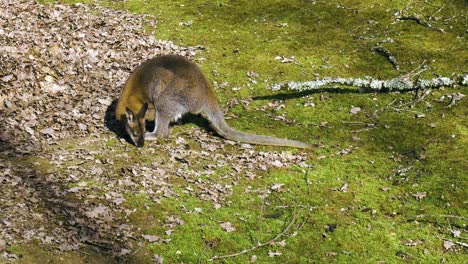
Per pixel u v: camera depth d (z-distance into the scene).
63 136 9.22
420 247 7.33
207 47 12.68
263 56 12.30
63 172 8.27
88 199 7.73
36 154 8.66
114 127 9.62
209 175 8.60
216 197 8.12
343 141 9.59
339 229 7.59
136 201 7.82
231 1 14.79
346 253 7.20
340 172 8.79
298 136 9.73
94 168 8.46
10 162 8.38
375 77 11.48
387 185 8.50
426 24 13.14
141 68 9.72
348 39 12.89
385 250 7.27
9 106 9.73
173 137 9.60
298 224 7.67
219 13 14.23
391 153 9.25
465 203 8.07
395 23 13.34
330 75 11.59
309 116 10.33
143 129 9.20
